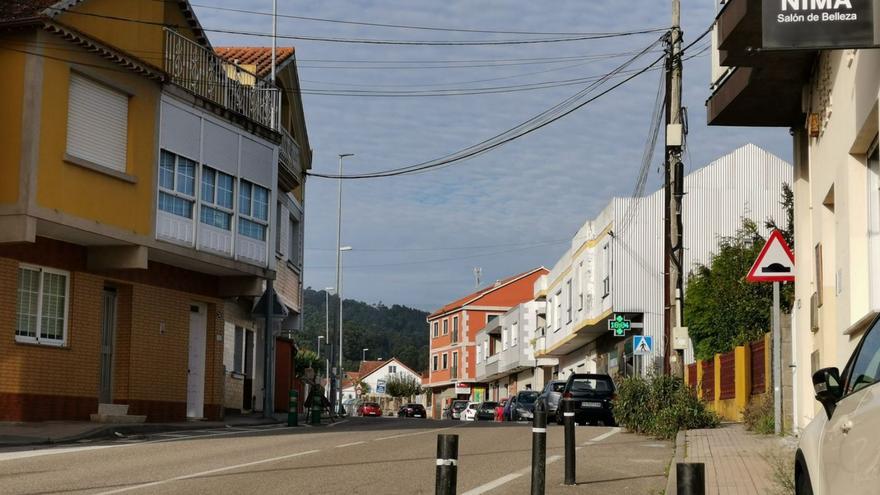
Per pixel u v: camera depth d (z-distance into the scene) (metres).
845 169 13.07
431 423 29.50
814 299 16.31
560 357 64.44
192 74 27.02
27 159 21.34
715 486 12.15
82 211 22.69
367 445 18.17
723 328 36.22
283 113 36.62
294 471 13.80
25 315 22.64
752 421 21.80
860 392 6.61
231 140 28.20
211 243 27.14
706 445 17.72
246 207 28.91
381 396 126.81
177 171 26.06
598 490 12.48
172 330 27.25
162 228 25.30
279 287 35.31
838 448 6.57
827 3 10.37
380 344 186.88
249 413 34.03
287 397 39.78
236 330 33.19
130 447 17.81
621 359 46.62
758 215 43.16
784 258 16.89
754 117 17.50
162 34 25.72
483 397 92.12
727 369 29.77
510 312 72.88
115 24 24.11
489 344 83.62
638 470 14.64
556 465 15.23
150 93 24.97
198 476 13.16
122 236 23.83
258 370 35.38
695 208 43.31
